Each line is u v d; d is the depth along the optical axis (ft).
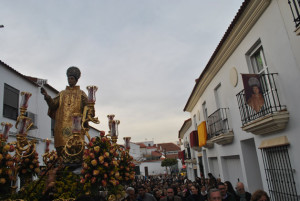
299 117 18.33
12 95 40.01
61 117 22.52
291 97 19.12
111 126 21.08
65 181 17.67
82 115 21.61
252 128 22.91
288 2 17.48
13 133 37.35
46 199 16.07
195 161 68.85
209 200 13.38
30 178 20.61
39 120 46.78
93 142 16.90
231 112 31.01
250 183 27.76
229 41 27.86
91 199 8.27
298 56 18.07
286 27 19.22
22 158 20.15
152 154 199.52
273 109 21.67
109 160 16.63
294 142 19.01
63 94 23.59
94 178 15.79
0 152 17.26
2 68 37.83
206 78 38.86
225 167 37.37
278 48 20.33
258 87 21.34
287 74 19.42
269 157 22.91
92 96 20.04
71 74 24.21
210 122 38.45
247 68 25.75
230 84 30.53
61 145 21.70
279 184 21.77
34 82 45.29
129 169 21.39
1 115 36.65
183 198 28.58
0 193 17.08
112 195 17.24
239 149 29.27
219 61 32.40
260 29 22.84
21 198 17.02
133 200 21.48
